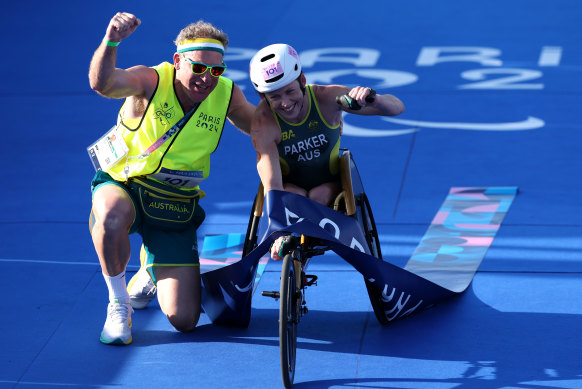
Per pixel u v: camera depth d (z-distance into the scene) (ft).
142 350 49.34
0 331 51.42
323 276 58.85
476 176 75.41
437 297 52.70
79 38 114.83
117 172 50.96
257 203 50.01
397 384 44.65
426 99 93.20
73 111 92.99
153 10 122.72
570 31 111.34
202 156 51.42
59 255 62.34
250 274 48.06
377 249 53.36
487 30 112.88
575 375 44.93
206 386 45.03
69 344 49.96
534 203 69.56
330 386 44.70
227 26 116.16
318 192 49.96
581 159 77.87
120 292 50.24
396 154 80.79
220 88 51.34
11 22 121.08
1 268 60.18
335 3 123.54
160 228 52.03
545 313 52.24
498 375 45.21
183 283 51.06
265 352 48.80
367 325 51.83
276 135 48.21
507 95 93.15
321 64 103.50
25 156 82.38
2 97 97.04
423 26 114.93
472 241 62.90
